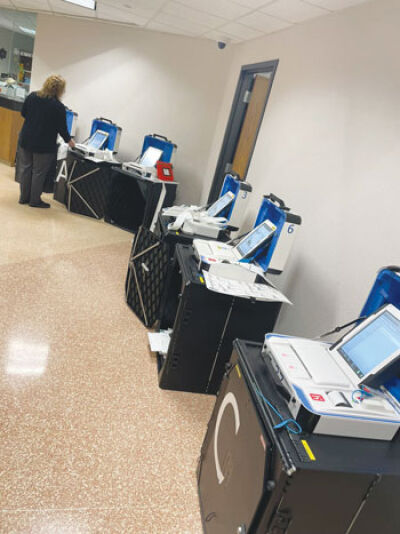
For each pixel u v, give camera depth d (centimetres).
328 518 94
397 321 108
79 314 253
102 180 436
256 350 131
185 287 181
